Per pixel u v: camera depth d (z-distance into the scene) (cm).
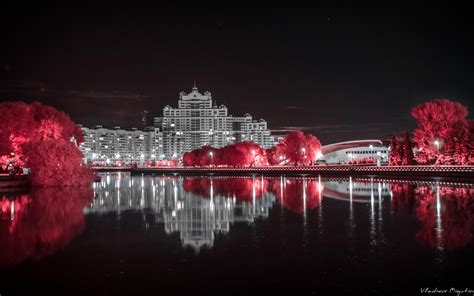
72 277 2881
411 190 8019
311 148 19075
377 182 10669
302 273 2905
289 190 8744
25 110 10594
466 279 2742
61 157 10050
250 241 3831
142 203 6825
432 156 14050
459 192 7350
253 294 2558
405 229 4228
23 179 9794
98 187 10700
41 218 5241
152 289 2653
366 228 4322
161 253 3453
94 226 4681
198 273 2930
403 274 2852
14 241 3922
